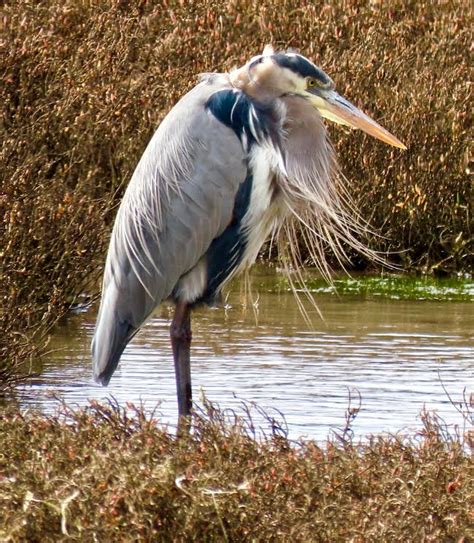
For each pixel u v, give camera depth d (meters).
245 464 8.13
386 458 8.55
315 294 16.22
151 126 17.47
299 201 11.17
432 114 18.20
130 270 10.64
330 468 8.14
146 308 10.68
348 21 20.39
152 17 19.92
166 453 8.27
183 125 10.71
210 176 10.59
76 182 17.05
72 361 12.92
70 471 7.93
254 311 15.17
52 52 17.44
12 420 9.02
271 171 10.84
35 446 8.40
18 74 16.97
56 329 14.22
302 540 7.35
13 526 7.18
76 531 7.24
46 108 16.83
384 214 17.88
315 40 19.86
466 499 7.79
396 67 19.03
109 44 18.36
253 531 7.39
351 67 18.91
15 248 13.20
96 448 8.23
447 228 17.83
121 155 17.44
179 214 10.60
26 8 18.89
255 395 11.66
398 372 12.50
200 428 8.75
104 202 15.80
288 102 10.98
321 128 11.15
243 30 20.23
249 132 10.70
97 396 11.66
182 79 18.14
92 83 17.44
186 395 10.33
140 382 12.18
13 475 7.79
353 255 17.77
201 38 19.47
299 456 8.41
